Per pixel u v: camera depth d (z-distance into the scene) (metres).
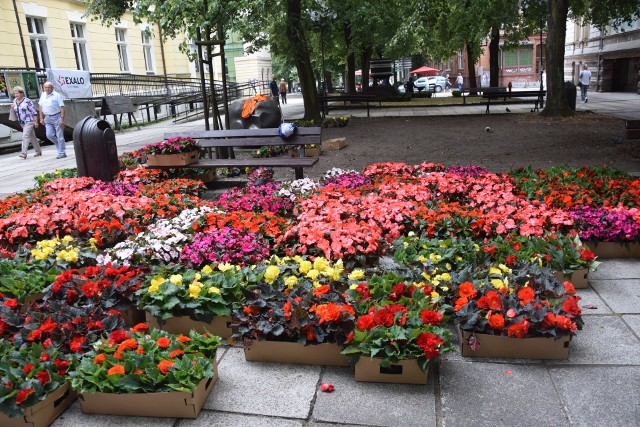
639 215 5.03
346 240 4.52
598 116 17.98
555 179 6.94
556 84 18.52
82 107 20.00
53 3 23.30
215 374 3.26
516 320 3.35
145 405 2.95
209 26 10.20
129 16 28.70
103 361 3.01
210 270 4.10
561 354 3.41
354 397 3.09
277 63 57.41
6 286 4.11
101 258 4.51
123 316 3.92
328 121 18.50
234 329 3.62
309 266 4.06
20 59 21.31
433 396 3.08
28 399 2.79
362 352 3.15
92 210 5.84
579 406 2.96
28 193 7.52
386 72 33.19
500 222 5.14
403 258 4.47
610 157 10.75
